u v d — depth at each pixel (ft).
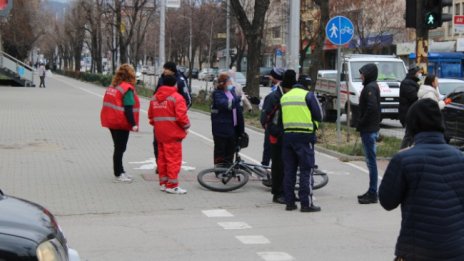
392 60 76.54
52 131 57.98
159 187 34.63
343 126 70.28
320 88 83.10
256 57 79.82
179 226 26.53
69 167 39.75
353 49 183.11
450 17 44.39
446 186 13.21
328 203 31.96
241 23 79.92
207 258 21.74
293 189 29.94
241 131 35.29
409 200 13.51
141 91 134.00
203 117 80.12
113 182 35.50
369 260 21.67
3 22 182.91
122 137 35.09
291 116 29.14
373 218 28.50
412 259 13.25
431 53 148.66
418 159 13.41
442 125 13.74
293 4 58.29
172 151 32.89
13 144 48.70
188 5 193.47
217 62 280.10
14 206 15.23
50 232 14.15
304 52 138.00
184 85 37.29
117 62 192.85
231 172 34.50
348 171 41.98
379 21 171.12
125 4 162.50
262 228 26.30
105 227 26.14
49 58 402.72
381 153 48.19
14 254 12.89
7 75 145.28
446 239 12.97
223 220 27.78
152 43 232.53
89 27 228.84
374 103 30.91
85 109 84.38
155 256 21.90
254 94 79.66
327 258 21.85
